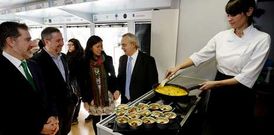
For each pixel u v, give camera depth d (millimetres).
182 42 2145
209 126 1619
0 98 1180
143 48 2697
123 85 2078
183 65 1751
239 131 1458
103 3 2383
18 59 1328
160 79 2383
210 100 1588
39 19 4668
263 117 1432
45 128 1441
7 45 1262
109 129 1139
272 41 1373
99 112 2176
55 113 1634
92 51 2072
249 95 1375
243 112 1410
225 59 1430
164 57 2307
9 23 1265
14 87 1220
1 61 1205
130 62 1971
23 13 4000
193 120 1489
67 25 4027
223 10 1807
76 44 2775
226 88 1433
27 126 1292
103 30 3334
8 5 3939
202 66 2072
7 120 1202
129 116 1218
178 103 1510
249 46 1303
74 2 2400
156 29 2311
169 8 2270
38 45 2477
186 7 2035
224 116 1491
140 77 1900
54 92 1721
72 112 2018
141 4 2439
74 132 2816
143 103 1483
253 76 1297
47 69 1684
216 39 1555
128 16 2803
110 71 2225
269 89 1403
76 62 2322
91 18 3422
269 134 1411
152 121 1144
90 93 2168
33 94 1333
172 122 1176
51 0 2775
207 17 1916
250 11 1241
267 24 1362
